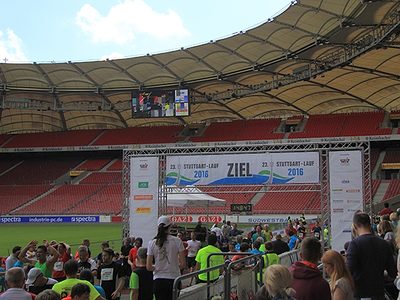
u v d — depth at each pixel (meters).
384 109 56.00
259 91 50.09
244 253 10.50
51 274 10.39
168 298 8.77
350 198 16.61
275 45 42.06
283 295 4.69
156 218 18.16
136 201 18.41
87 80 52.34
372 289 6.24
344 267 5.43
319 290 5.28
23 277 6.66
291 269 5.50
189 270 14.32
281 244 13.91
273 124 62.16
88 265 10.88
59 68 49.75
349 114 59.16
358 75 43.81
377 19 33.12
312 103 55.25
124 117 64.38
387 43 34.62
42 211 60.00
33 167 71.31
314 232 24.11
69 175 68.19
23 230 47.41
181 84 51.91
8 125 67.50
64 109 58.25
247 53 44.28
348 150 16.84
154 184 18.28
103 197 61.31
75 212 58.75
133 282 9.16
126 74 50.56
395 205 43.47
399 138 53.22
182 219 43.97
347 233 16.50
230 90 52.47
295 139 57.38
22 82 53.12
